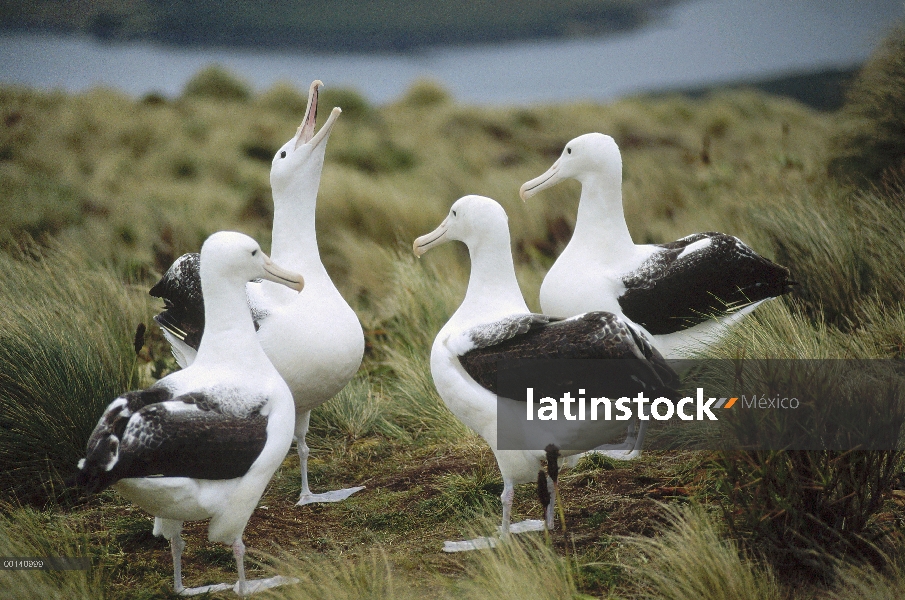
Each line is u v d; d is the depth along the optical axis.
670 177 20.28
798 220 12.64
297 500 10.16
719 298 10.49
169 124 34.41
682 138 34.41
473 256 8.98
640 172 21.08
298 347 9.37
